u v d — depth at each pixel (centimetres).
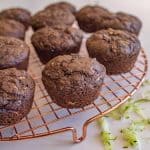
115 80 28
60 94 24
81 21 36
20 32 34
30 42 35
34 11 43
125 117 25
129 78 29
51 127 24
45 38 31
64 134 24
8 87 23
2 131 24
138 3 44
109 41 29
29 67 31
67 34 31
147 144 23
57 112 25
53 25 34
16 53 28
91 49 29
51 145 23
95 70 25
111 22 33
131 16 35
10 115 23
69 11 37
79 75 24
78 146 23
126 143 23
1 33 32
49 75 25
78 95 24
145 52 32
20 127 24
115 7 44
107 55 28
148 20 39
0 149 23
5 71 24
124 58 28
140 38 35
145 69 28
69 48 30
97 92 25
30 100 24
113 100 25
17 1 46
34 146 23
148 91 28
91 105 26
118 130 24
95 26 35
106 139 23
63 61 25
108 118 25
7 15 37
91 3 45
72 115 25
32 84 24
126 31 31
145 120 25
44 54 31
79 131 24
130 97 26
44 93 27
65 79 24
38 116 25
